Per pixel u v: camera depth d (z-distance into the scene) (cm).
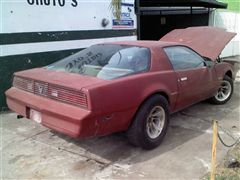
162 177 393
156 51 499
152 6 1507
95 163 429
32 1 689
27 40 693
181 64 538
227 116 618
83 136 389
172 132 534
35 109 432
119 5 902
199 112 639
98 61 481
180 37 736
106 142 492
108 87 399
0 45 648
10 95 480
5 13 646
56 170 412
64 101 404
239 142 488
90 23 826
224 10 1547
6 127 560
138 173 403
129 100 421
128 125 440
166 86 484
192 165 421
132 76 439
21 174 403
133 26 965
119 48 507
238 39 1602
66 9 762
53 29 740
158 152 460
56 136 516
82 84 397
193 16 1545
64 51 771
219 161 427
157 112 473
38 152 461
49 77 439
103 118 396
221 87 681
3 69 658
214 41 694
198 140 501
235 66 837
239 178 380
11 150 468
